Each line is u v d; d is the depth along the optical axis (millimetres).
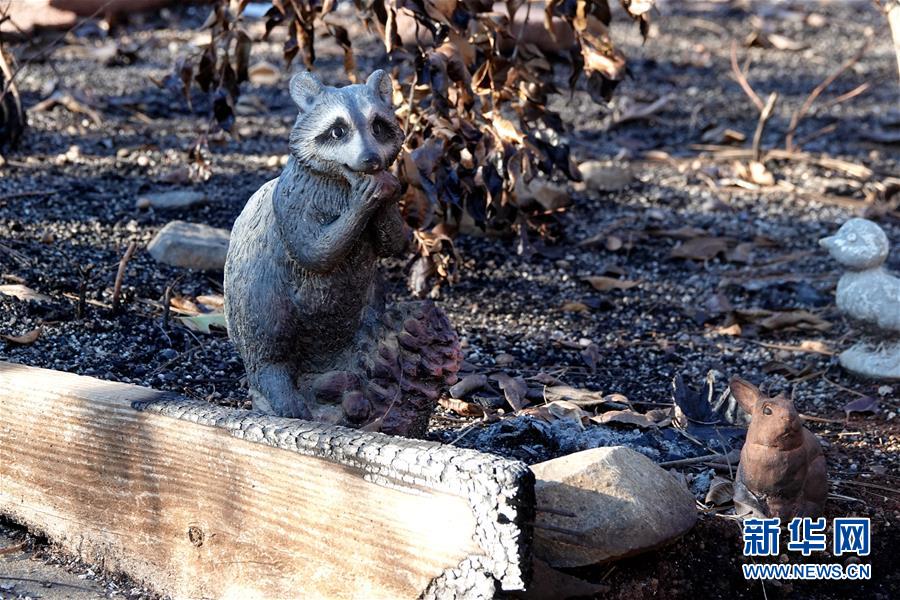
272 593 3158
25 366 3768
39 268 5527
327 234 3312
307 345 3574
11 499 3727
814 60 11234
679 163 8234
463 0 4789
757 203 7535
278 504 3125
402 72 8469
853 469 4270
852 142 8844
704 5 13359
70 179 6898
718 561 3604
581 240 6848
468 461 2812
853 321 5125
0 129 7188
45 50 7609
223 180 7156
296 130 3330
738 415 4504
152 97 8773
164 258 5812
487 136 5180
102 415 3445
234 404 4441
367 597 2977
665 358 5363
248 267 3516
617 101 9516
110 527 3500
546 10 5203
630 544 3211
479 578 2777
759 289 6250
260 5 11766
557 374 5074
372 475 2943
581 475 3240
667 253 6754
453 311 5750
